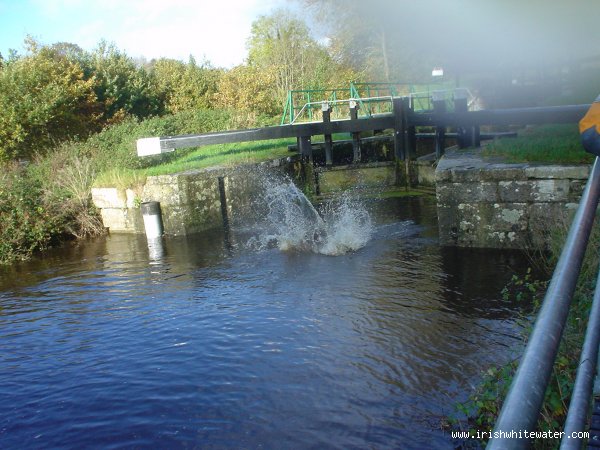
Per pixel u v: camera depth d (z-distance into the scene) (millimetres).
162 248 10219
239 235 10664
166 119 16391
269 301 6840
